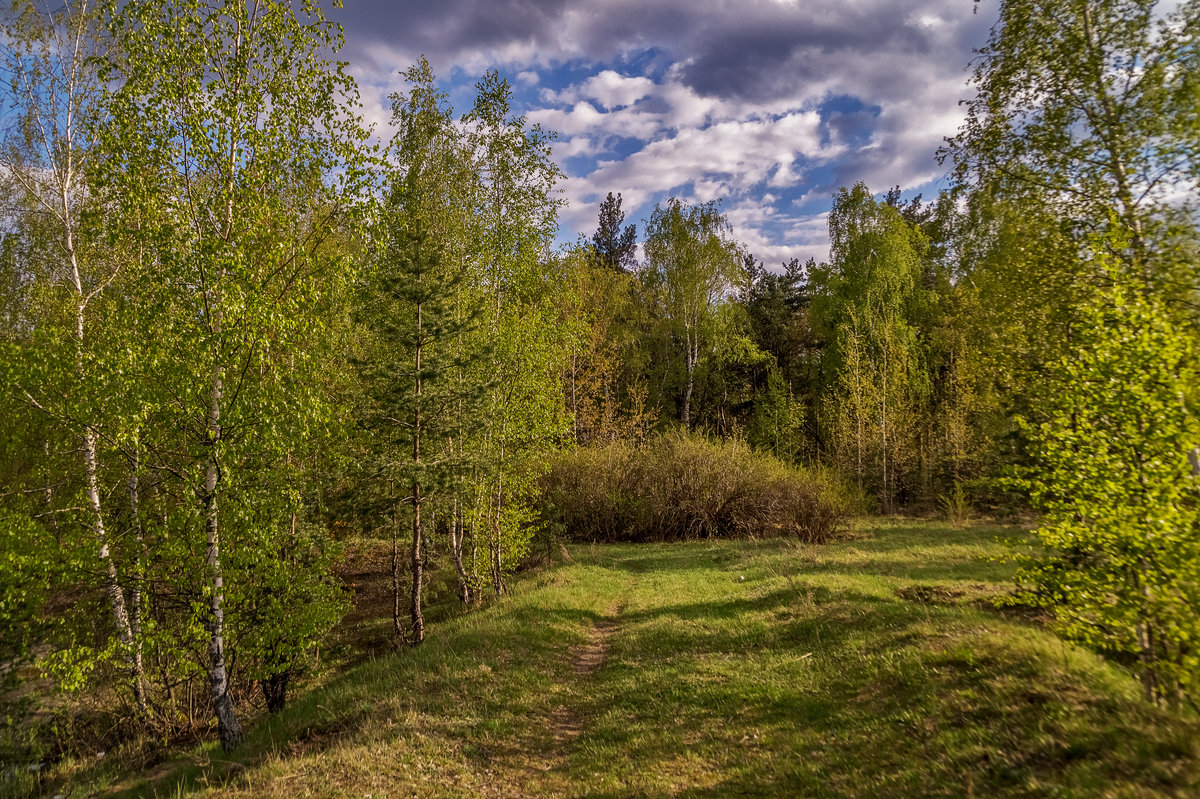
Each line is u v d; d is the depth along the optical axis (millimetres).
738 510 26922
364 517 12516
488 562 16703
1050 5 11195
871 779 5223
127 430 9258
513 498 17938
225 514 9406
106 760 10625
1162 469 5906
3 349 10383
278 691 11594
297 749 7652
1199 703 5109
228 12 9562
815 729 6637
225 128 9469
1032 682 5871
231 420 9070
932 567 14453
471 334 15766
